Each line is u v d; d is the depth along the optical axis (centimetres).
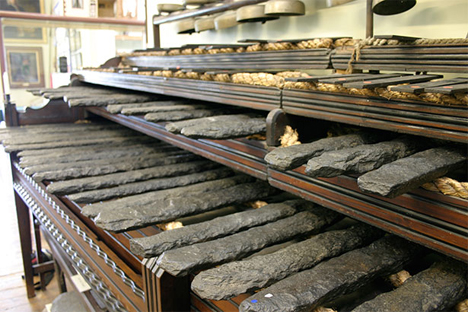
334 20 184
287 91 142
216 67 200
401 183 88
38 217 256
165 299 138
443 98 97
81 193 184
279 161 112
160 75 213
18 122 345
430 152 107
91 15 356
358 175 114
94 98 236
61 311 264
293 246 126
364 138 130
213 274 108
